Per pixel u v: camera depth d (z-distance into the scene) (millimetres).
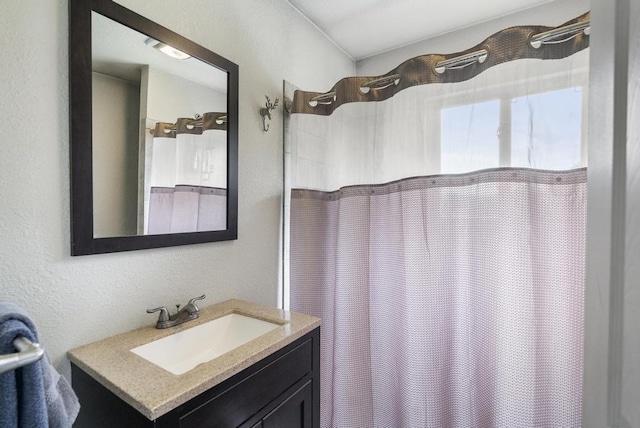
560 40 1124
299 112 1635
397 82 1438
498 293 1240
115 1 989
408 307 1397
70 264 908
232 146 1376
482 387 1317
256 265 1540
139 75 1057
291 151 1650
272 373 957
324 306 1630
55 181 872
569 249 1135
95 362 834
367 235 1524
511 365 1211
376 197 1509
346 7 1779
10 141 796
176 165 1171
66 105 888
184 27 1202
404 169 1408
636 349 381
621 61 428
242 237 1463
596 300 495
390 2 1742
